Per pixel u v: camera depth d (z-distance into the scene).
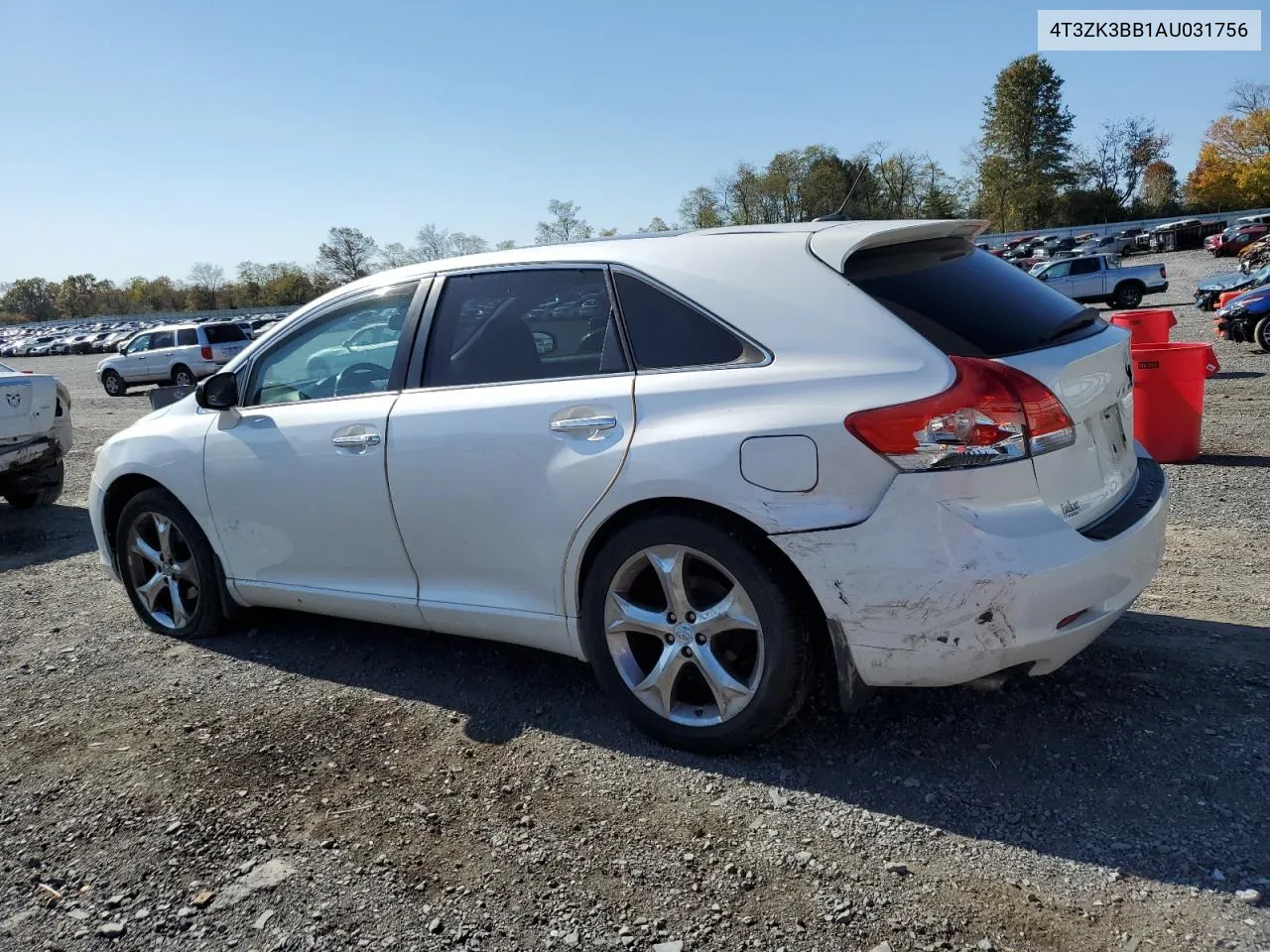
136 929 2.41
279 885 2.54
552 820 2.76
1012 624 2.58
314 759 3.21
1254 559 4.81
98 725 3.57
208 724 3.52
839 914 2.29
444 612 3.52
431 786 2.99
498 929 2.32
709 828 2.67
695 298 3.02
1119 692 3.29
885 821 2.65
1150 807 2.62
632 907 2.37
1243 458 7.39
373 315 3.79
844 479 2.64
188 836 2.79
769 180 68.00
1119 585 2.80
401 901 2.45
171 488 4.22
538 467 3.16
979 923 2.24
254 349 4.16
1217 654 3.57
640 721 3.13
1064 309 3.09
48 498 8.09
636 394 3.00
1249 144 83.75
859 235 2.90
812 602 2.84
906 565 2.59
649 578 3.19
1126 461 3.19
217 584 4.27
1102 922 2.21
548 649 3.36
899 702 3.31
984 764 2.90
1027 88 91.69
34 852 2.77
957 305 2.85
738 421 2.78
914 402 2.58
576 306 3.25
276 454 3.84
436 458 3.38
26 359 57.53
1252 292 15.55
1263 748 2.88
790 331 2.84
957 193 88.06
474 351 3.46
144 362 24.97
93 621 4.84
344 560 3.76
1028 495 2.64
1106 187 93.38
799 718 3.23
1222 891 2.28
